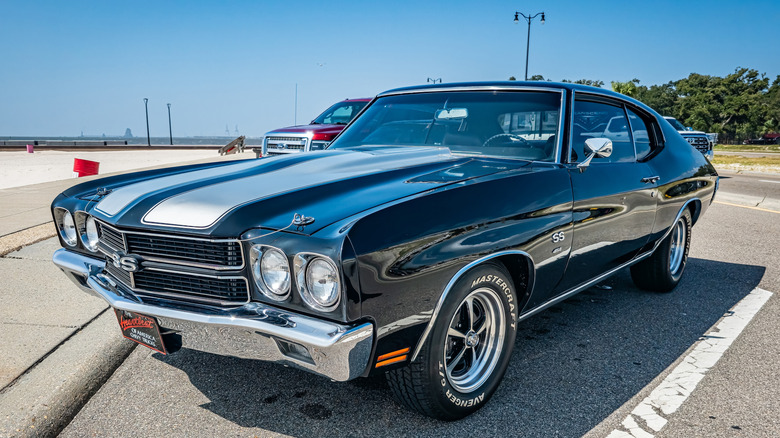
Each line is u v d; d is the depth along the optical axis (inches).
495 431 91.4
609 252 127.8
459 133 126.0
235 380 108.7
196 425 92.5
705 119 3186.5
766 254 224.2
